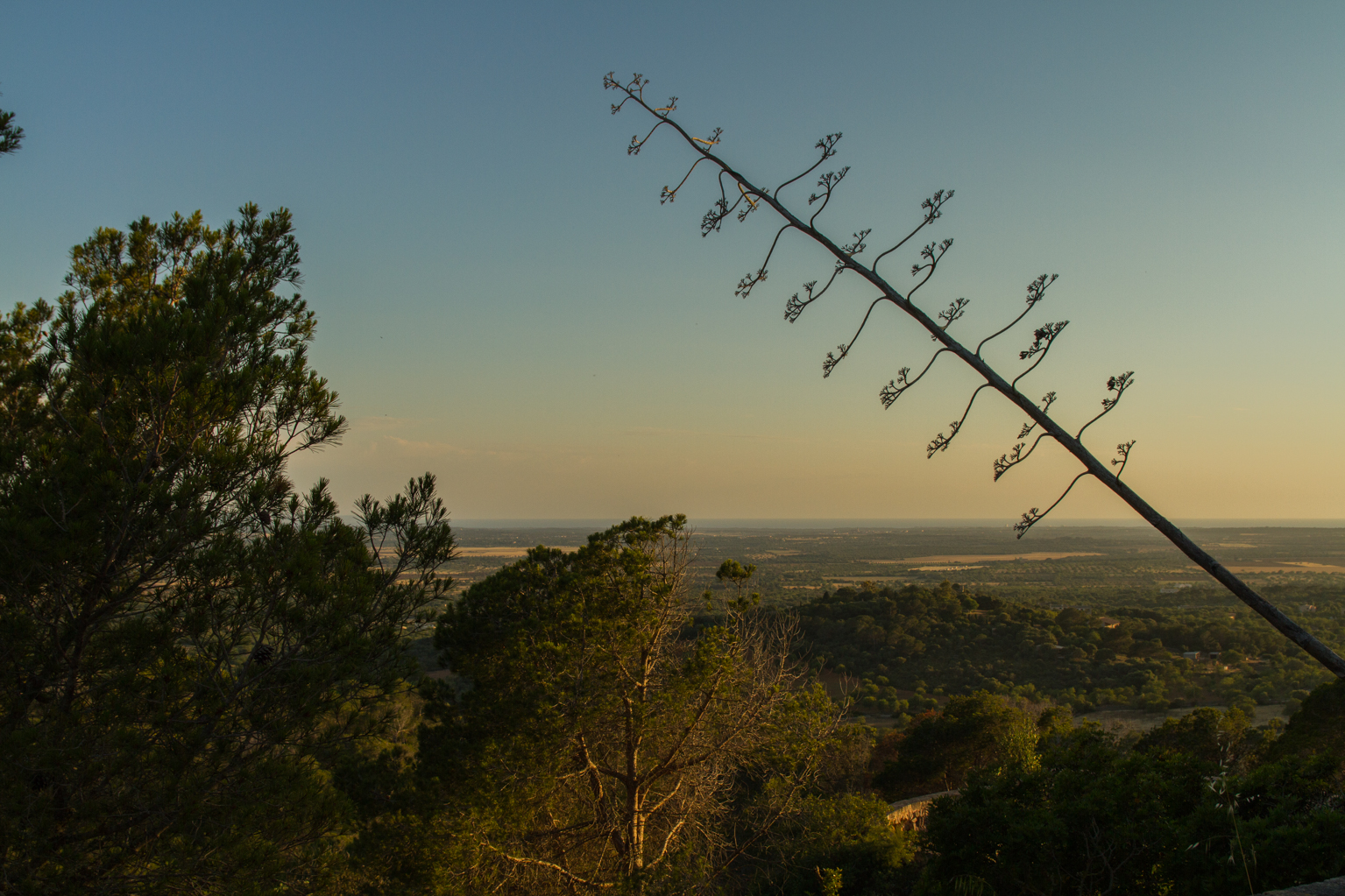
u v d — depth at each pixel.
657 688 11.52
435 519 7.39
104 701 5.66
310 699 6.17
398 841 9.80
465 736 10.93
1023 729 22.41
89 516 5.68
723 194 3.47
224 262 7.55
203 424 6.46
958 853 9.66
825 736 12.93
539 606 10.96
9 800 5.15
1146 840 8.38
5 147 4.96
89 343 6.26
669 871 10.22
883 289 3.22
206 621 6.03
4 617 5.45
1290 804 7.91
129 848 5.62
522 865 10.64
